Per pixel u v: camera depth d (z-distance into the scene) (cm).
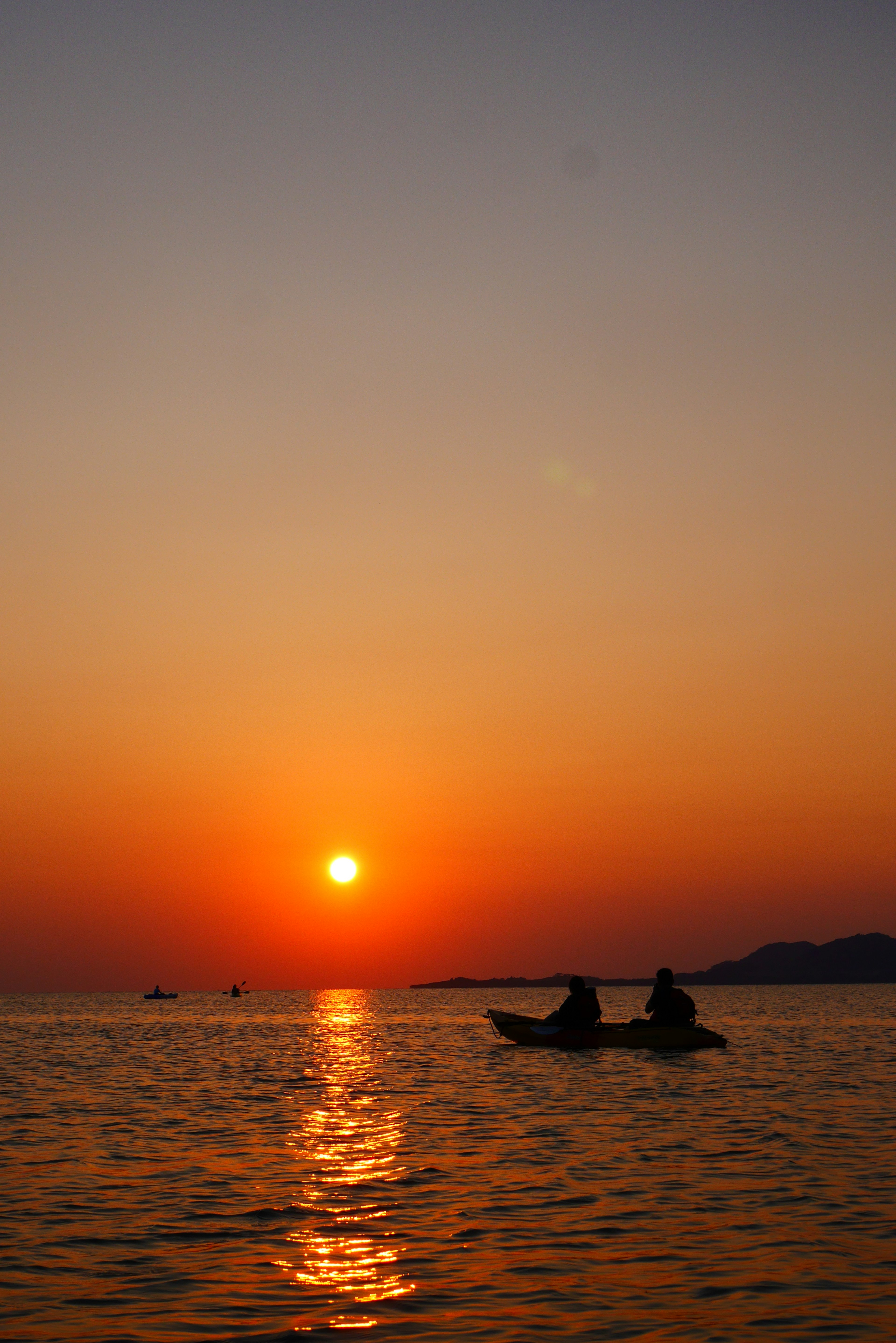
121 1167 1565
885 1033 5053
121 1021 8106
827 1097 2342
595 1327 888
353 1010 11156
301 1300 957
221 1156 1661
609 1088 2559
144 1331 882
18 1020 8400
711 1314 918
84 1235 1170
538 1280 1012
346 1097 2467
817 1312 921
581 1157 1622
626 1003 10481
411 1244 1136
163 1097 2509
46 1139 1845
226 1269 1048
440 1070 3123
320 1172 1520
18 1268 1053
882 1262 1058
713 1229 1185
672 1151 1664
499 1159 1609
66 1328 889
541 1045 3762
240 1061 3672
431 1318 912
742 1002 11300
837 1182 1418
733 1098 2322
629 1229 1187
